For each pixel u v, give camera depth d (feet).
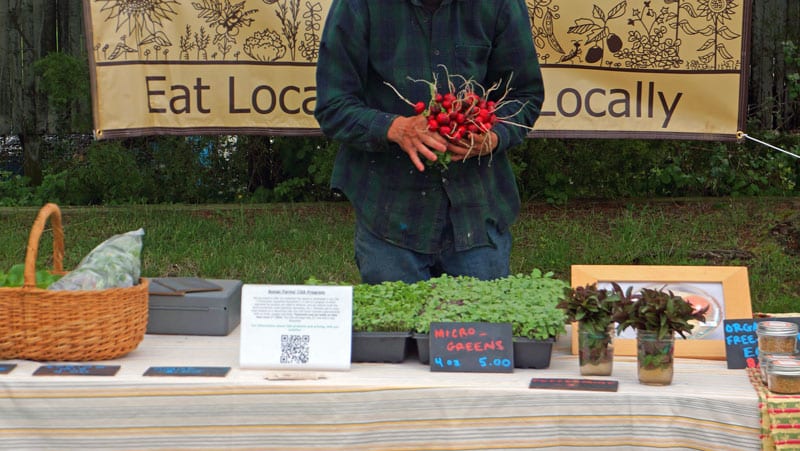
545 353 8.21
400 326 8.36
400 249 10.53
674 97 17.69
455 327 8.20
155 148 25.73
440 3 10.05
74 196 25.41
